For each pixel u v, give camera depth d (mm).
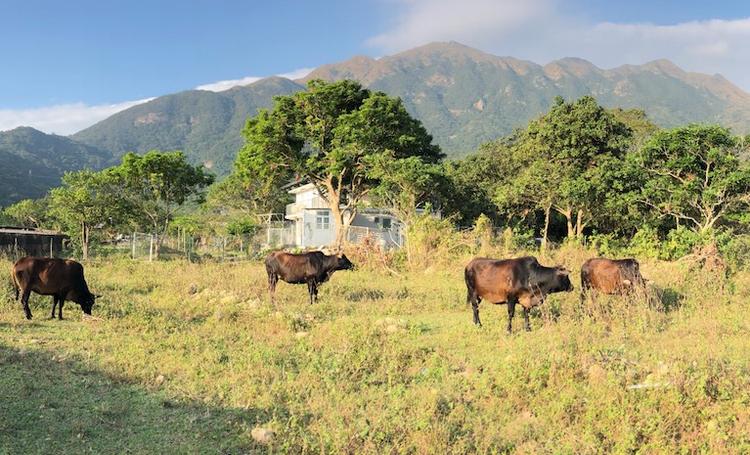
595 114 38250
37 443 5934
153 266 23734
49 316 12508
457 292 17125
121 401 7270
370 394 7699
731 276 15969
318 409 7086
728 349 9547
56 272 12188
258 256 35344
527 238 29562
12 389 7328
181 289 16531
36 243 37938
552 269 11375
